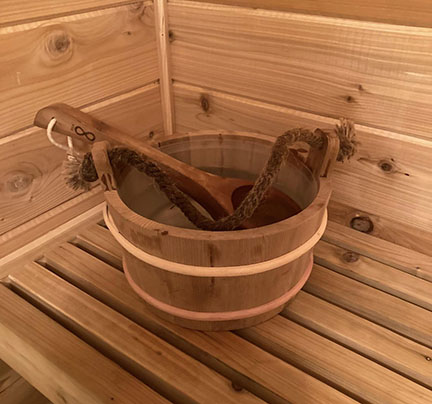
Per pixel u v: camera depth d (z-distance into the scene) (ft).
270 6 2.30
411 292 2.14
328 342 1.91
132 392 1.72
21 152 2.20
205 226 1.71
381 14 2.00
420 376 1.79
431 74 1.99
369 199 2.48
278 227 1.57
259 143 2.14
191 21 2.62
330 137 1.78
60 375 1.84
